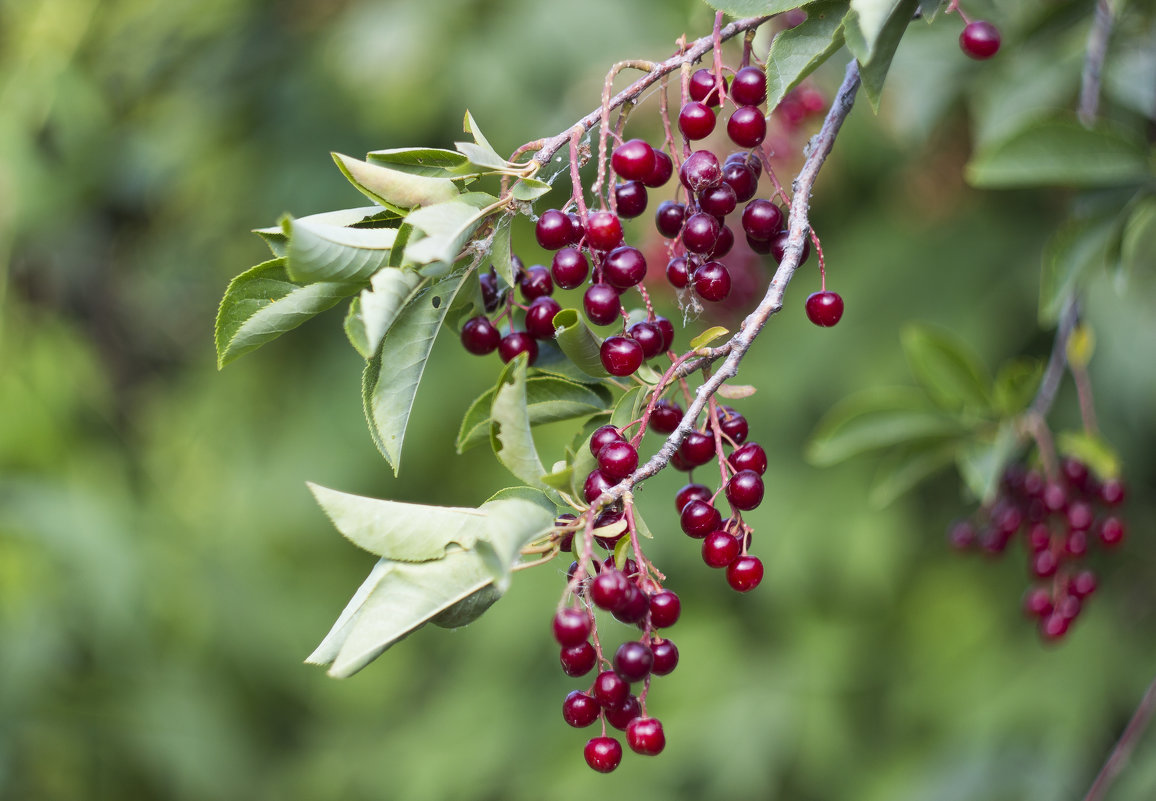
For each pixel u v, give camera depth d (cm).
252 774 416
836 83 209
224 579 425
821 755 348
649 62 104
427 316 101
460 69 356
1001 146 162
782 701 357
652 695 377
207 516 443
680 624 384
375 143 396
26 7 429
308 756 446
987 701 329
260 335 102
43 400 410
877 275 347
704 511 98
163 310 494
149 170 427
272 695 447
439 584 90
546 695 402
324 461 414
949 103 221
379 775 417
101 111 426
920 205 322
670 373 95
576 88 339
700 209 102
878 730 361
